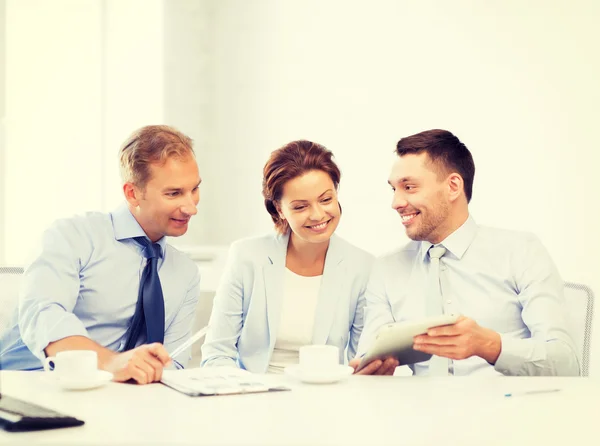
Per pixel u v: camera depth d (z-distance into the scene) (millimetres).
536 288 2100
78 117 3590
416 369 2172
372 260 2365
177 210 2156
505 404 1396
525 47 3041
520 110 3053
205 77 3951
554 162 2949
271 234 2385
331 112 3633
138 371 1558
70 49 3562
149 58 3740
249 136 3914
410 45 3385
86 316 2172
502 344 1785
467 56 3209
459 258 2207
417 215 2217
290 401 1397
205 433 1121
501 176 3109
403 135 3391
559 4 2941
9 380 1563
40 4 3486
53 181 3547
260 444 1062
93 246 2170
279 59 3812
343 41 3602
